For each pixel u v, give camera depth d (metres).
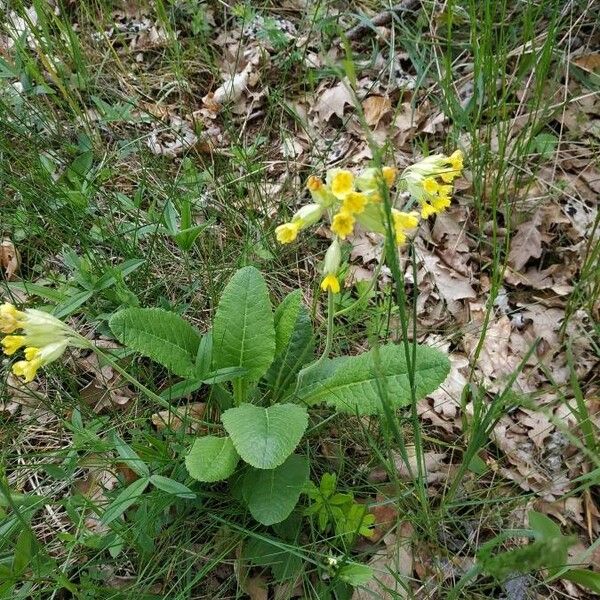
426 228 0.54
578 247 0.51
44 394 0.45
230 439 0.36
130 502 0.32
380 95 0.61
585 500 0.39
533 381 0.45
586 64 0.58
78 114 0.58
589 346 0.46
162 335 0.37
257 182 0.57
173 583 0.36
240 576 0.36
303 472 0.35
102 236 0.49
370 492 0.40
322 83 0.64
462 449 0.42
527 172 0.52
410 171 0.35
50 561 0.33
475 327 0.49
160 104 0.62
